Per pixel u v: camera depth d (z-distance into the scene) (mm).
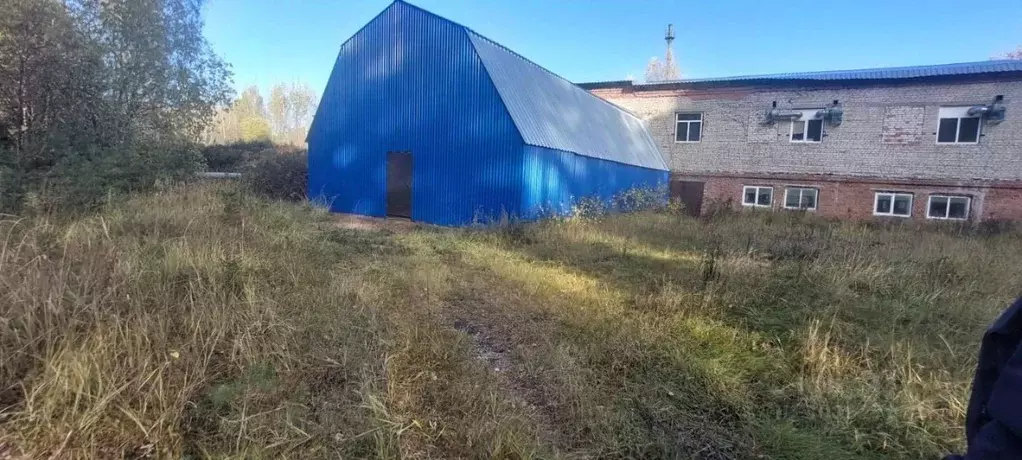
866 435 2770
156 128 12000
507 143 11188
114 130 10547
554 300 5199
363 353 3375
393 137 13383
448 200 12289
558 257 7660
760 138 18469
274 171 16391
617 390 3258
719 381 3383
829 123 17109
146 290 3797
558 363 3531
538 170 11539
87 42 9555
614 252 8188
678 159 20312
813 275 6082
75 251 4336
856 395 3150
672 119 20438
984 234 12180
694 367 3564
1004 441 901
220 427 2439
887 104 16203
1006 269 6742
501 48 13820
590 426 2785
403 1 13039
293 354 3219
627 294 5492
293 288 4598
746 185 18875
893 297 5484
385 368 3133
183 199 8672
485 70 11531
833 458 2582
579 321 4492
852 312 4859
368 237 8953
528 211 11211
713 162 19516
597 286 5848
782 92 17953
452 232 10188
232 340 3252
